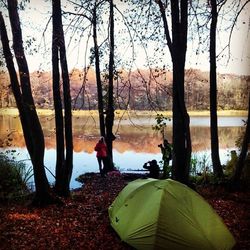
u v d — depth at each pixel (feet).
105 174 49.60
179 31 33.73
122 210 25.07
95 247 23.08
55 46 33.14
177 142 34.83
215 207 31.55
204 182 40.22
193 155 54.54
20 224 27.48
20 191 38.01
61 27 33.04
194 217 21.57
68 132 35.58
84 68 34.81
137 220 22.94
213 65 42.09
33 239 24.52
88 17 34.88
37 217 29.32
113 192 39.75
